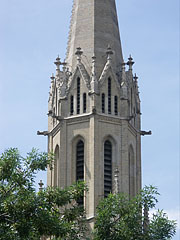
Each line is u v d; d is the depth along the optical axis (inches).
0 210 2637.8
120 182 4143.7
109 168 4156.0
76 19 4515.3
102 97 4256.9
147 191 2982.3
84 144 4170.8
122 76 4350.4
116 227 2925.7
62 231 2669.8
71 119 4234.7
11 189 2731.3
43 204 2684.5
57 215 2780.5
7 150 2773.1
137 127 4439.0
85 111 4227.4
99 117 4197.8
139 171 4345.5
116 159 4178.2
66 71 4370.1
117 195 3061.0
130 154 4323.3
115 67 4389.8
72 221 2819.9
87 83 4266.7
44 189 2768.2
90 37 4426.7
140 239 2915.8
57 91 4372.5
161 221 2970.0
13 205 2645.2
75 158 4183.1
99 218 2930.6
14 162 2746.1
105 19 4503.0
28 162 2760.8
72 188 2817.4
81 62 4340.6
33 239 2669.8
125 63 4379.9
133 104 4407.0
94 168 4089.6
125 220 2928.2
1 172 2723.9
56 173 4266.7
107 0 4559.5
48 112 4443.9
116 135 4215.1
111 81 4306.1
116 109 4269.2
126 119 4252.0
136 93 4493.1
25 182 2731.3
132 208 2955.2
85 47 4407.0
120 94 4296.3
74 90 4288.9
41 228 2637.8
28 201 2662.4
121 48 4517.7
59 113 4264.3
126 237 2891.2
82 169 4156.0
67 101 4286.4
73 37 4473.4
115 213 2962.6
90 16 4490.7
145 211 3250.5
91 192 4042.8
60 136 4232.3
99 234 2906.0
